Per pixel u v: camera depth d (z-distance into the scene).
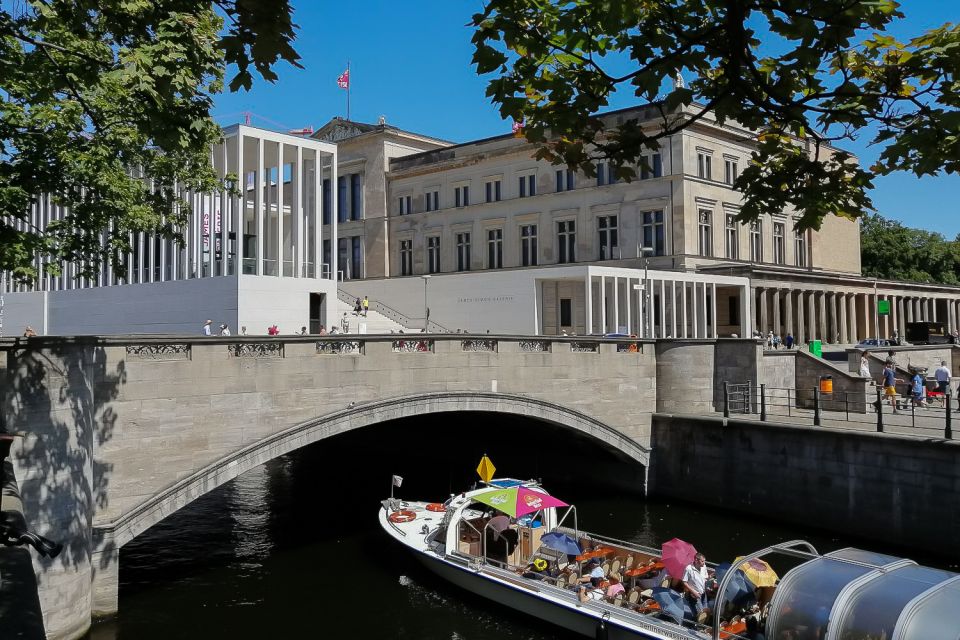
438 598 18.69
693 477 27.69
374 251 68.19
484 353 24.05
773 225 58.81
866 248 80.00
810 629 11.98
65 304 45.62
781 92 5.94
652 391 29.33
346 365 20.56
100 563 16.02
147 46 9.98
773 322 55.09
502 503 19.09
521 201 58.97
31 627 4.15
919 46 5.95
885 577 12.38
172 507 17.09
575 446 30.27
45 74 12.84
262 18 5.79
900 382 32.84
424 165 65.31
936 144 5.58
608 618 15.54
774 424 25.17
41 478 13.98
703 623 14.61
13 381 13.62
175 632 16.33
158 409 17.06
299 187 39.41
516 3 5.92
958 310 73.00
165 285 38.56
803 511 24.23
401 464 37.78
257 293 35.47
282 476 34.41
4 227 15.01
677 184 51.62
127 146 16.75
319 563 21.28
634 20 5.68
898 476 21.78
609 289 51.72
